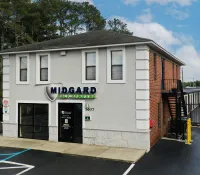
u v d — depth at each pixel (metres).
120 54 12.70
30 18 31.92
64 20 44.81
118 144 12.62
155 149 12.43
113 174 8.94
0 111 19.12
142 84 12.11
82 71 13.41
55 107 14.15
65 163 10.24
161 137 15.09
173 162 10.34
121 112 12.55
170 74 18.48
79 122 13.62
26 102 14.97
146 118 12.09
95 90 13.07
